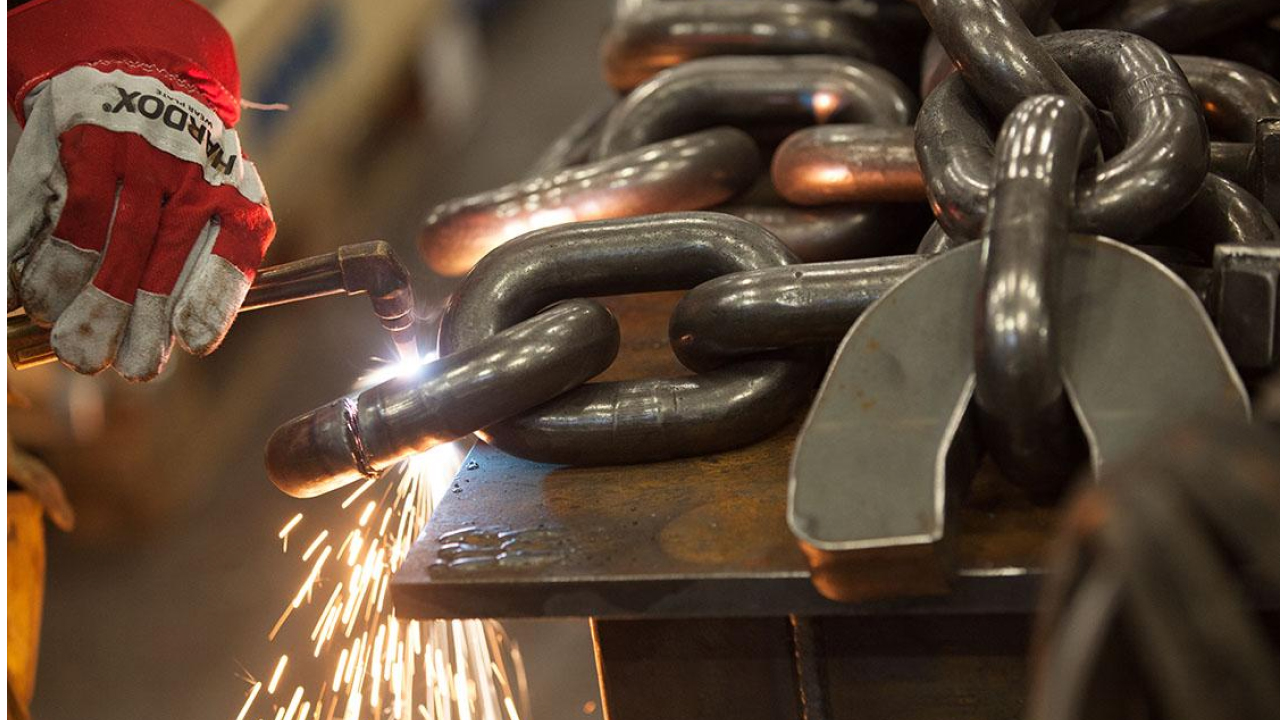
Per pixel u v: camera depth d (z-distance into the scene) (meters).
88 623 3.25
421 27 5.29
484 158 5.25
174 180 1.49
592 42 6.17
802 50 2.29
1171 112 1.36
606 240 1.50
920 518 1.09
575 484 1.38
